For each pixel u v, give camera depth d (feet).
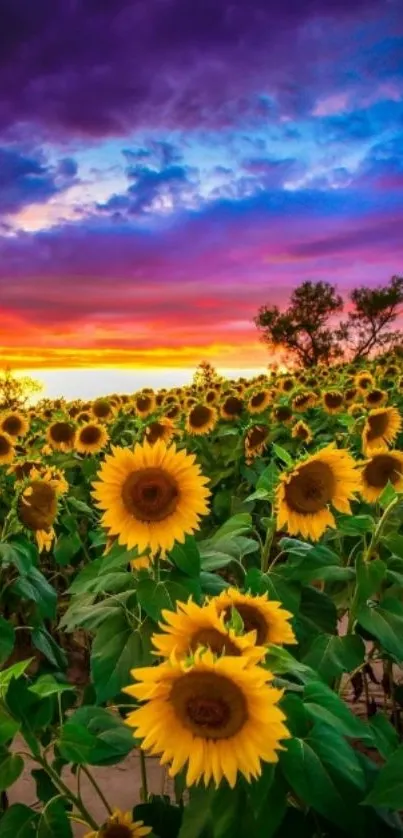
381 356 94.73
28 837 8.19
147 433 29.60
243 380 67.26
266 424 31.58
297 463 11.39
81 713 9.77
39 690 7.70
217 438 34.55
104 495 10.69
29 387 104.53
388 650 10.43
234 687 6.31
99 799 13.87
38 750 7.98
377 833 7.86
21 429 34.35
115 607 11.05
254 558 17.19
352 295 197.06
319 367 78.43
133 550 10.80
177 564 10.53
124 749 9.16
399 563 12.46
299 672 8.46
